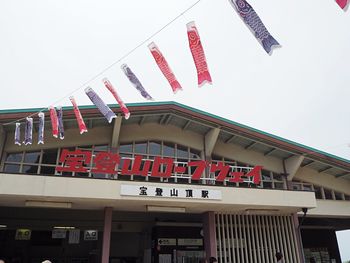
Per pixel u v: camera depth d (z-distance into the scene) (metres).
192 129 14.28
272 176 14.88
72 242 15.02
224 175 12.41
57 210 13.93
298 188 15.22
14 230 14.69
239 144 14.80
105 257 10.62
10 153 11.91
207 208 12.18
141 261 16.27
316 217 15.30
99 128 13.15
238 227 12.93
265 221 13.34
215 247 11.85
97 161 11.41
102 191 10.46
